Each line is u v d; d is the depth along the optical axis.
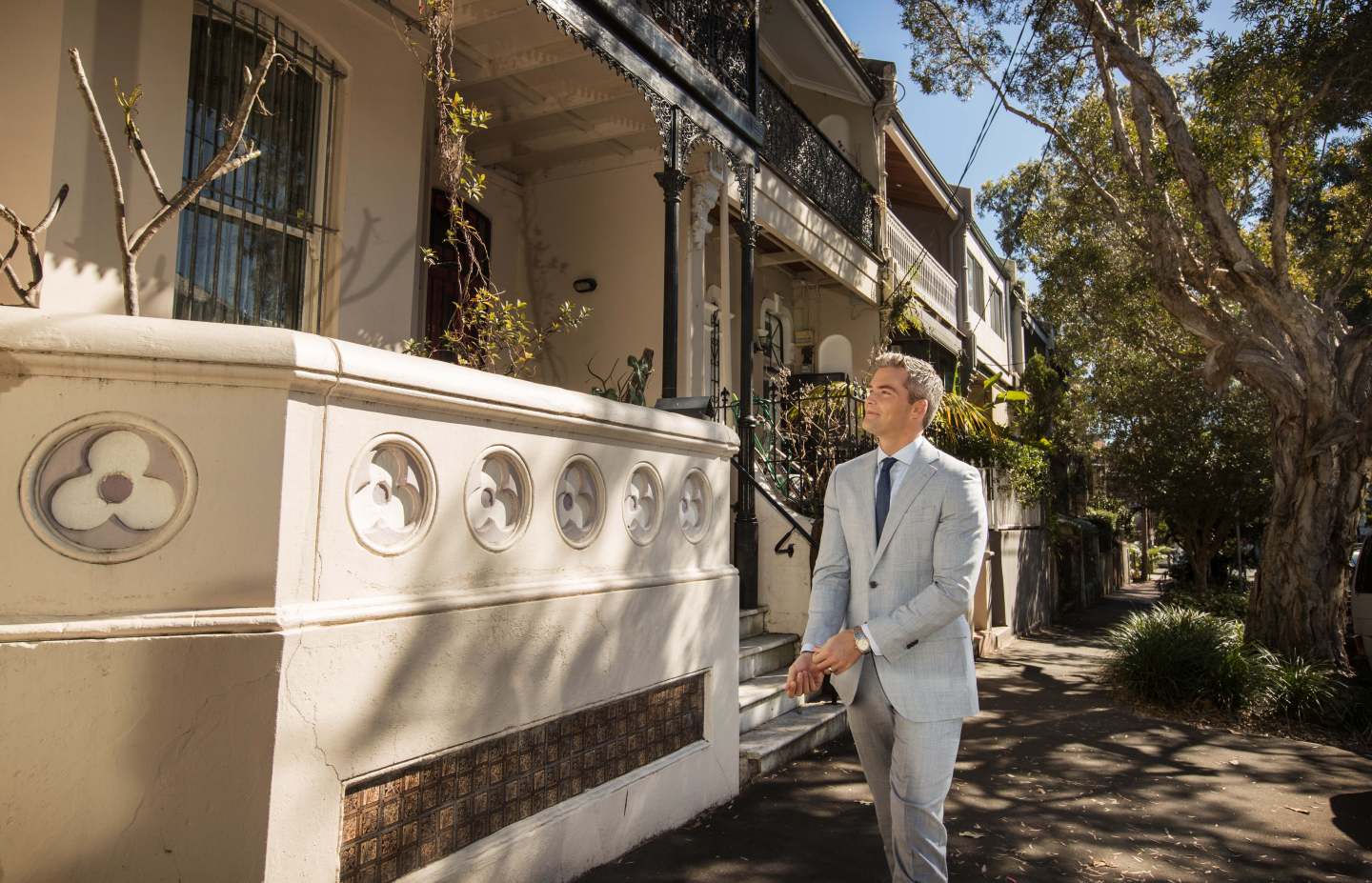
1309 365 9.45
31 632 2.07
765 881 3.55
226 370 2.23
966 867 4.00
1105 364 18.48
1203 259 10.69
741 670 6.22
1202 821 4.89
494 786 3.04
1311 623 9.30
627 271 9.09
